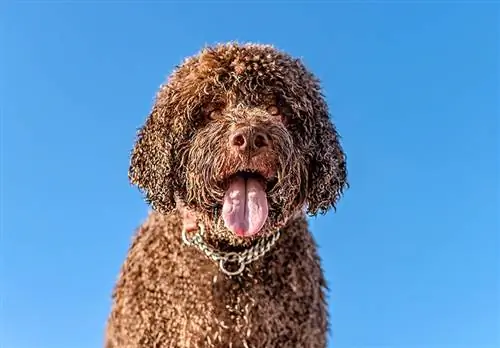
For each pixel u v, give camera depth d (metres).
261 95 1.17
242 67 1.16
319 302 1.21
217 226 1.15
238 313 1.16
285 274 1.17
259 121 1.11
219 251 1.17
